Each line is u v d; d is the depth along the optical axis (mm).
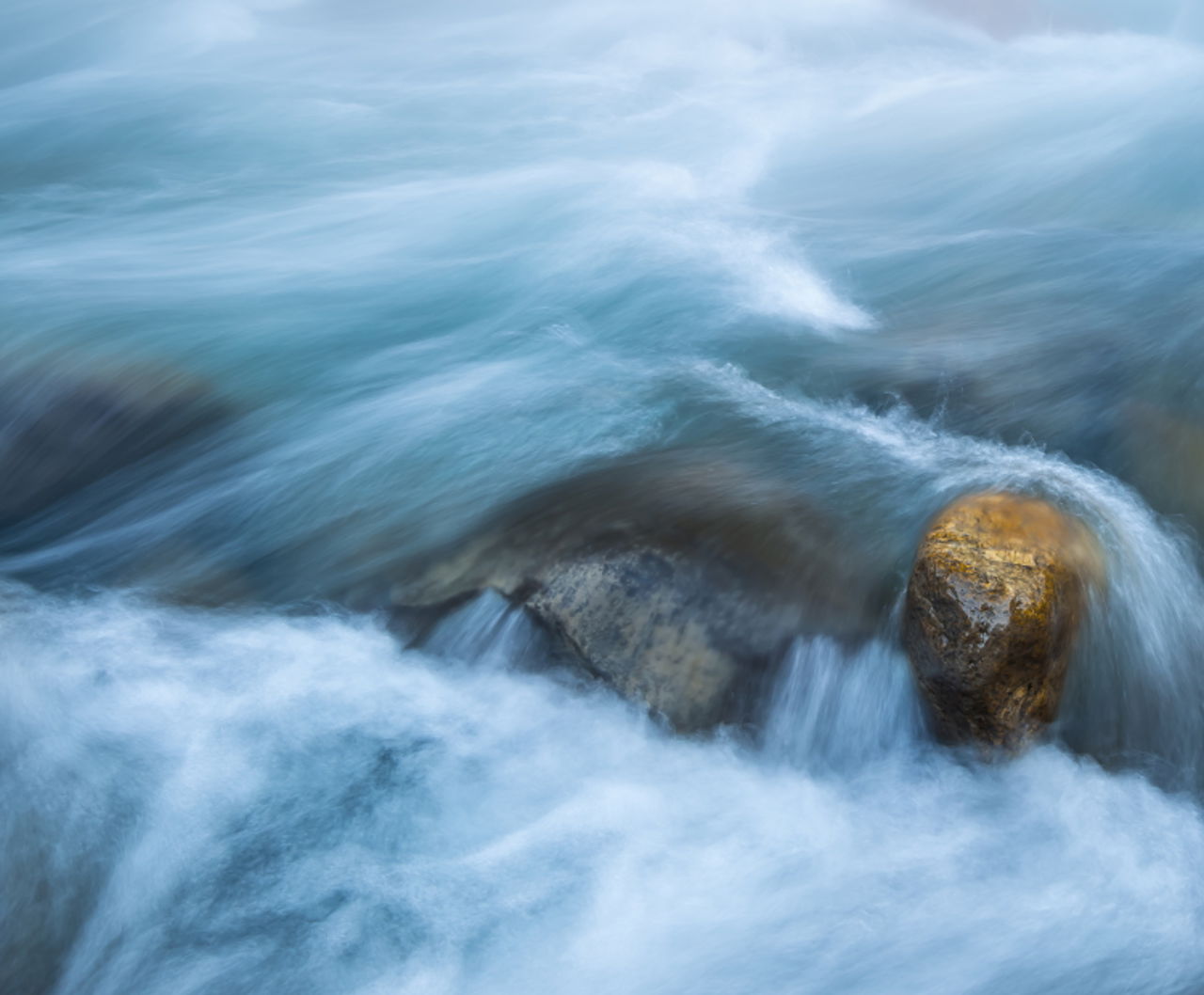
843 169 12836
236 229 11391
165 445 7402
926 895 4395
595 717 4961
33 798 4688
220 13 23906
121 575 6219
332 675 5363
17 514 6930
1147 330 7191
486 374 7719
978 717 4387
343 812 4766
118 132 15195
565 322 8469
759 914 4367
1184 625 4949
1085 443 6062
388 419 7207
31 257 10555
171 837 4621
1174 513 5402
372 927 4348
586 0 24109
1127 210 10383
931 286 8766
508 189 12078
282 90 17516
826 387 7027
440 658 5363
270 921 4363
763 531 5355
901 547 5203
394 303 9227
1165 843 4484
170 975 4160
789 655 4895
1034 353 7207
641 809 4758
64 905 4309
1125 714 4711
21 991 4027
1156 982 4090
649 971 4180
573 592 5211
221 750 5000
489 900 4445
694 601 5066
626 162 13195
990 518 4711
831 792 4754
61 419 7602
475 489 6254
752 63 19047
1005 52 19484
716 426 6574
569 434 6691
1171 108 13133
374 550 6020
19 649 5453
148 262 10391
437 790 4867
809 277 9031
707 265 9266
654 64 19281
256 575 6098
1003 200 11109
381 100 16953
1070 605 4445
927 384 6941
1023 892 4379
